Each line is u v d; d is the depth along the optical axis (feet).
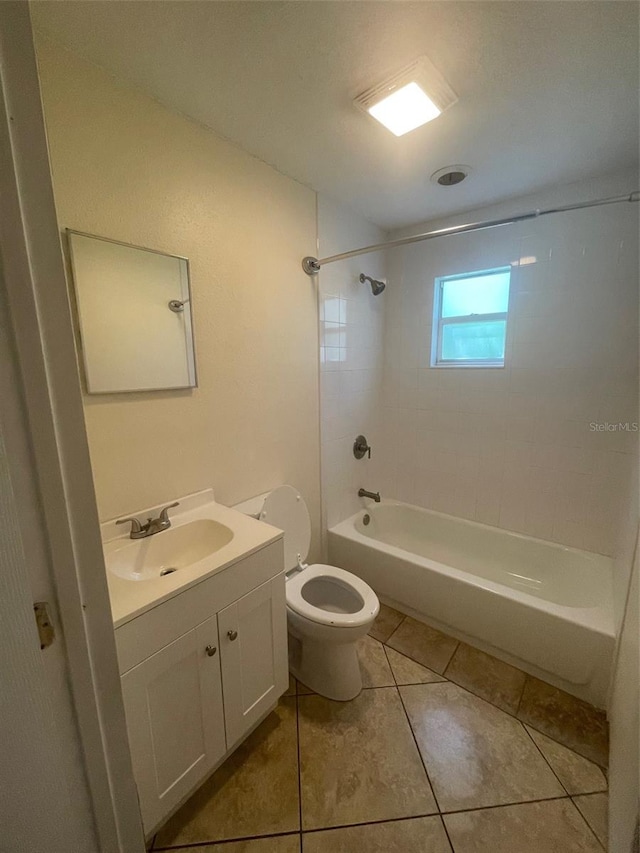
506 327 7.03
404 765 4.29
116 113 3.84
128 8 3.01
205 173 4.69
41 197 1.37
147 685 3.24
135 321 4.23
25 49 1.28
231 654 4.00
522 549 7.30
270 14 3.08
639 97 4.05
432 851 3.53
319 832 3.68
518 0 2.96
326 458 7.41
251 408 5.74
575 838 3.60
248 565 4.08
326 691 5.20
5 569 1.34
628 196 4.24
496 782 4.11
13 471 1.34
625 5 2.99
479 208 7.00
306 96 4.06
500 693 5.24
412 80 3.79
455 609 6.18
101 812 1.82
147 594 3.26
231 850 3.56
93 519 1.66
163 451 4.69
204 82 3.88
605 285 5.98
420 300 8.05
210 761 3.91
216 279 4.99
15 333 1.32
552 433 6.80
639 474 4.62
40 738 1.49
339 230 6.91
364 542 7.26
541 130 4.66
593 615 5.09
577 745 4.50
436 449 8.31
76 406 1.54
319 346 6.85
